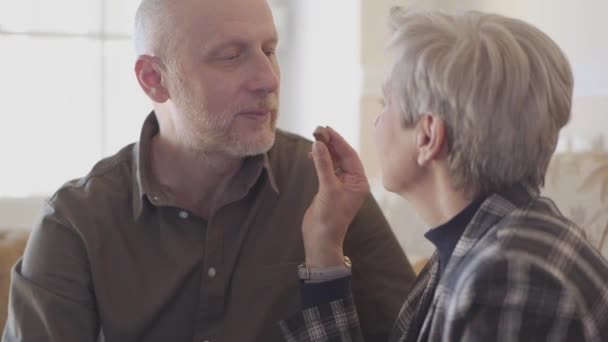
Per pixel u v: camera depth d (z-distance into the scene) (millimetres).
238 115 1396
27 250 1427
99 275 1393
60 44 2930
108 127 3004
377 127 1161
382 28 2873
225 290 1411
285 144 1584
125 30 2984
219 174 1448
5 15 2859
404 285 1485
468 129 1039
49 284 1374
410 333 1206
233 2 1401
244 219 1452
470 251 1019
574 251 991
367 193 1364
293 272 1435
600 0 2240
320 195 1349
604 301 973
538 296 940
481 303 956
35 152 2943
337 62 2994
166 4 1424
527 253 964
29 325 1354
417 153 1112
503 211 1043
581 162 1963
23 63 2900
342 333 1307
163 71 1439
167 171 1465
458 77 1033
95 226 1416
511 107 1023
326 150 1337
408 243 2393
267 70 1396
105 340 1389
